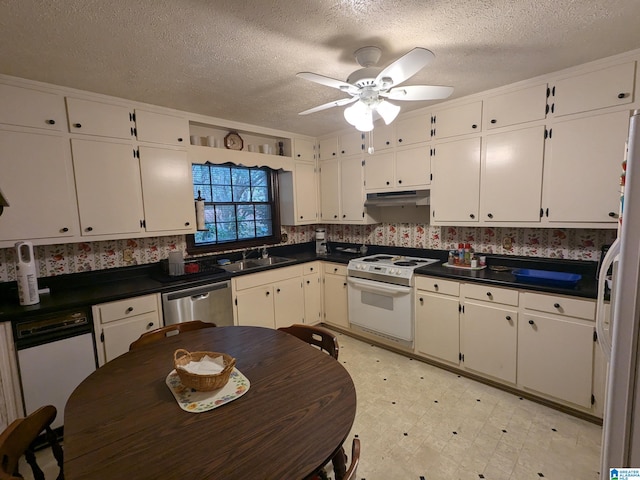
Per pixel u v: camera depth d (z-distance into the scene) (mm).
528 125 2291
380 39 1660
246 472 784
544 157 2246
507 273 2543
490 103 2469
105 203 2340
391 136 3154
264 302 3129
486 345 2408
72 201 2203
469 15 1471
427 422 2064
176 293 2473
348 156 3580
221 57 1802
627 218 830
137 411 1042
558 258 2514
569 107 2109
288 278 3363
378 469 1700
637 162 816
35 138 2043
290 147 3691
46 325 1923
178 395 1129
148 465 811
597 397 1953
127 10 1354
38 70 1888
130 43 1622
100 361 2121
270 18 1449
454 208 2738
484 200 2559
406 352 3002
